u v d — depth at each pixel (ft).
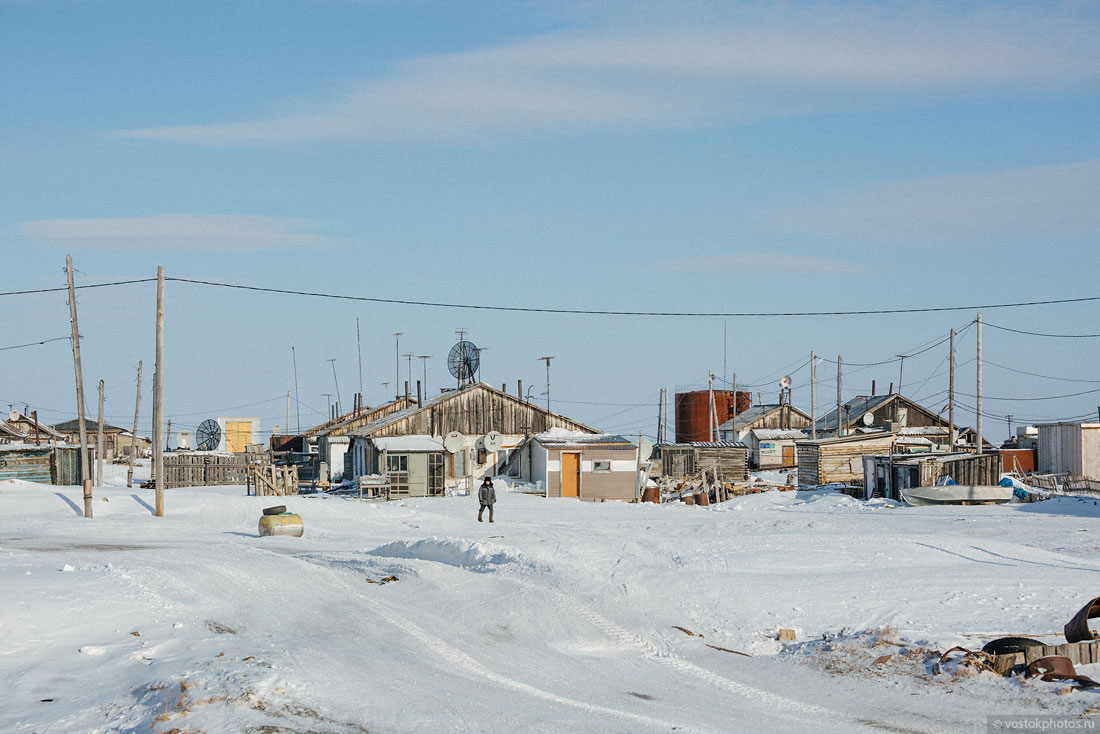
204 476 192.85
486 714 34.63
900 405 286.87
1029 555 81.87
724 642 52.44
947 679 41.32
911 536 93.40
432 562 71.51
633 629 54.19
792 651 49.85
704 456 215.10
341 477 214.28
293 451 242.99
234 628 48.06
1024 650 43.16
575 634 52.60
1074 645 43.11
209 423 261.85
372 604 57.88
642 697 40.09
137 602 51.37
